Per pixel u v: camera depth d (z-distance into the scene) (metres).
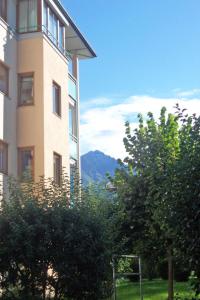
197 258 8.21
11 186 13.64
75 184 14.01
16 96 21.62
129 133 16.12
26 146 21.23
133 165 15.77
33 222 12.76
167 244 14.14
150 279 32.19
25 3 22.34
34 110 21.45
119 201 15.35
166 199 8.46
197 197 8.06
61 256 12.63
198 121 8.77
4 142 20.33
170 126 16.17
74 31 27.50
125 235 15.46
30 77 21.81
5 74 21.08
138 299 21.06
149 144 15.10
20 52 22.02
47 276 12.74
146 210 14.64
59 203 13.14
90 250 12.83
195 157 8.27
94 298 13.12
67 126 24.31
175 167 8.44
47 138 21.62
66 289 12.84
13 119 21.20
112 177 16.86
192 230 8.12
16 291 12.75
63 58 24.44
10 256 12.57
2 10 21.30
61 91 23.81
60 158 23.11
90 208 13.59
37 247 12.48
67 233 12.62
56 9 23.78
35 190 13.70
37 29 22.05
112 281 13.90
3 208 13.03
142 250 15.90
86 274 12.88
